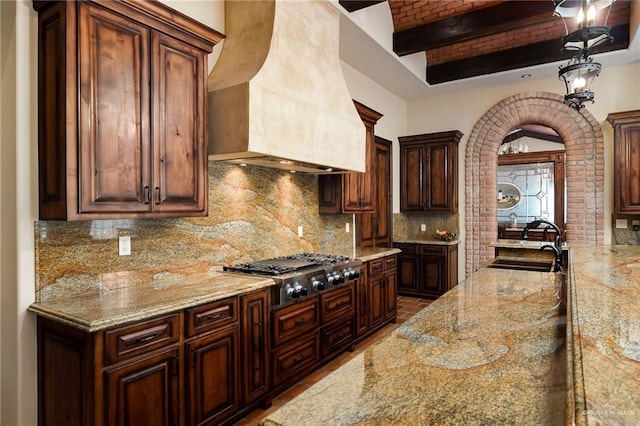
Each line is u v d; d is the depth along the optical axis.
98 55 1.98
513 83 5.66
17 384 1.96
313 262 3.29
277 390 2.76
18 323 1.95
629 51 4.48
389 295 4.46
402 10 4.44
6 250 2.02
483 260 5.87
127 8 2.10
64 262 2.12
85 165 1.92
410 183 6.15
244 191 3.23
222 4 3.05
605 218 5.06
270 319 2.70
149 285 2.47
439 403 0.94
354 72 5.02
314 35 3.22
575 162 5.27
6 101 2.02
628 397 0.71
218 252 3.00
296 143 2.87
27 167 1.99
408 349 1.30
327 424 0.85
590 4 2.43
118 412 1.79
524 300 1.95
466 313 1.73
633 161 4.62
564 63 4.87
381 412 0.90
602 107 5.08
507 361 1.19
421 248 5.77
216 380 2.28
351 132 3.56
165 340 2.00
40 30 2.01
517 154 9.79
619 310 1.30
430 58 5.64
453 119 6.13
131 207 2.12
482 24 4.14
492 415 0.87
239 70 2.74
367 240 5.32
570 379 0.85
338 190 4.05
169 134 2.33
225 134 2.59
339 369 1.15
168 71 2.33
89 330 1.68
